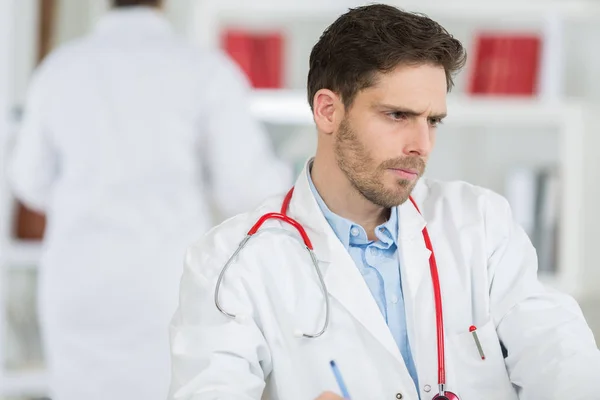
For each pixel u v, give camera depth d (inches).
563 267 256.5
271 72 261.1
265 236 118.0
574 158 256.1
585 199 258.7
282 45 262.4
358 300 114.6
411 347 115.9
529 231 258.4
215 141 204.8
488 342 116.3
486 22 268.1
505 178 264.1
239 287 115.0
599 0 254.7
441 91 110.1
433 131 113.9
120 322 198.5
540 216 257.1
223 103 204.2
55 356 203.5
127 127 199.9
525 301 117.8
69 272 199.2
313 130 256.2
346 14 114.4
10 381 233.6
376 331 113.4
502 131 263.4
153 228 198.7
